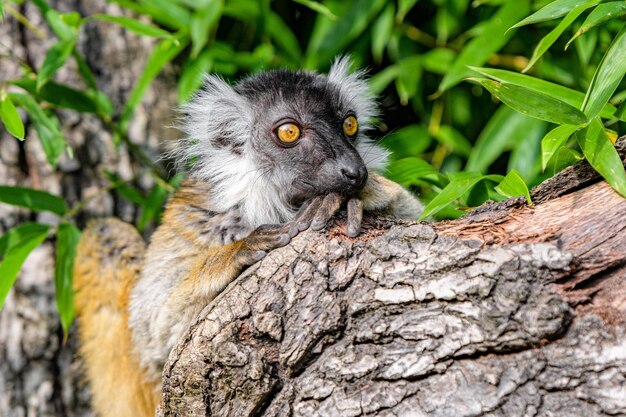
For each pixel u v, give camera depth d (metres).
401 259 3.74
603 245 3.51
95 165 7.13
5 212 6.82
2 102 5.57
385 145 7.07
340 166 5.11
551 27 6.48
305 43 7.68
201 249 5.49
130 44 7.36
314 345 3.80
